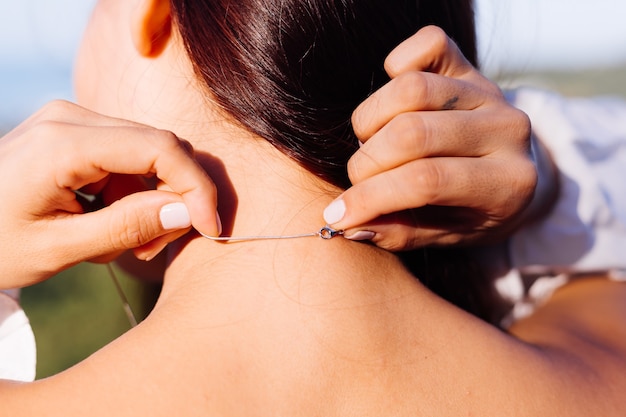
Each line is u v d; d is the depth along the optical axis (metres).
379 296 0.94
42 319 3.26
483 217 1.07
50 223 0.99
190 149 0.98
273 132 0.95
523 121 1.00
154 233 0.97
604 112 1.69
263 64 0.94
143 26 1.00
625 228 1.48
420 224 1.03
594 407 0.97
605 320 1.27
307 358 0.87
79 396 0.83
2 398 0.85
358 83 0.98
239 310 0.89
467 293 1.34
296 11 0.93
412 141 0.90
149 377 0.84
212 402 0.83
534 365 0.97
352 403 0.86
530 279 1.52
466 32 1.26
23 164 0.95
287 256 0.93
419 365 0.91
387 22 1.01
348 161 0.96
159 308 0.93
